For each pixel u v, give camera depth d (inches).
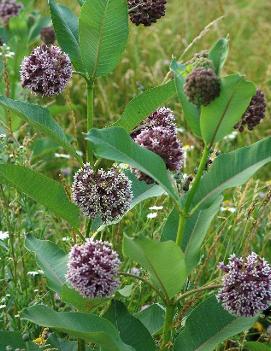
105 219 44.1
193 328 45.3
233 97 39.7
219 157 42.8
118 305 46.2
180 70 42.5
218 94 39.6
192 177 50.1
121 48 47.8
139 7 48.8
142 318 49.2
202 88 39.1
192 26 112.7
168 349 46.2
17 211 57.5
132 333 45.5
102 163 70.2
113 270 40.7
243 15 120.3
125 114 47.3
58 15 49.1
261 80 100.3
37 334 52.1
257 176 80.3
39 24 87.0
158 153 42.3
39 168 74.2
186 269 42.9
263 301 40.7
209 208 44.9
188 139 79.9
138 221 59.7
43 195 46.1
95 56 47.8
